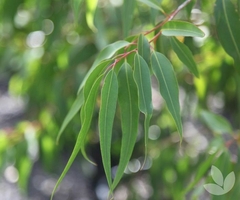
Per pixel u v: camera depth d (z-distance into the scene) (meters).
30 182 2.06
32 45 1.51
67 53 1.36
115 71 0.71
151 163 1.46
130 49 0.74
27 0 1.41
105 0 1.31
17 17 1.52
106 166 0.67
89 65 1.35
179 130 0.68
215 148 0.98
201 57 1.23
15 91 1.58
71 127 1.41
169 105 0.68
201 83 1.26
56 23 1.35
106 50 0.73
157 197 1.40
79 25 1.34
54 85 1.35
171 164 1.35
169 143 1.40
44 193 2.06
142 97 0.67
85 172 1.88
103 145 0.67
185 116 1.53
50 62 1.41
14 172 1.98
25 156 1.31
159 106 1.61
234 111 1.55
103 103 0.67
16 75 1.60
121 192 1.77
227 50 0.77
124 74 0.69
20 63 1.44
